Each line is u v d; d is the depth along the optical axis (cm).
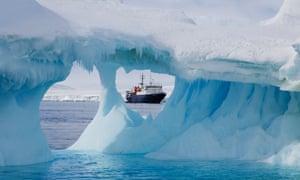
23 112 3594
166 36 4056
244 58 3928
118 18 4088
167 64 4062
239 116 4412
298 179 3195
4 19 3397
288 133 4091
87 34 3622
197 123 4403
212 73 4012
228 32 4369
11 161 3453
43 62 3494
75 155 4400
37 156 3684
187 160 4084
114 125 4762
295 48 3731
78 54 3569
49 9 3725
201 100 4684
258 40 4256
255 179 3203
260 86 4462
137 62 4103
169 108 4794
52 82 3753
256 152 4100
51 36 3431
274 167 3722
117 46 3750
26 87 3528
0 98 3509
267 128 4247
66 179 3102
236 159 4103
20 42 3328
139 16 4303
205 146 4228
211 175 3353
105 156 4350
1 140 3419
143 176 3294
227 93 4681
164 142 4581
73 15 3847
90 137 4916
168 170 3547
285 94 4422
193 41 4038
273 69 3988
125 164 3850
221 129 4341
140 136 4650
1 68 3253
